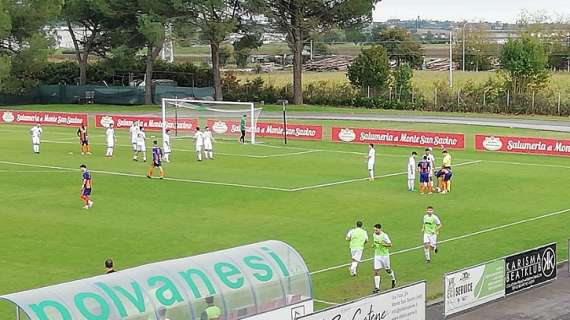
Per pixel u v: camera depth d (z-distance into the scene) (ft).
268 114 476.54
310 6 513.04
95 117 410.93
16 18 493.77
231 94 563.07
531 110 475.31
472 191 238.27
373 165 258.78
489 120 438.81
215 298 107.14
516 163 292.40
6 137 367.04
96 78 579.48
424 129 396.37
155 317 101.50
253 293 110.83
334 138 355.15
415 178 258.16
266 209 212.23
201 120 371.15
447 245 176.14
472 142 347.56
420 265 160.45
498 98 488.02
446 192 235.40
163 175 260.01
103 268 157.79
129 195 230.27
